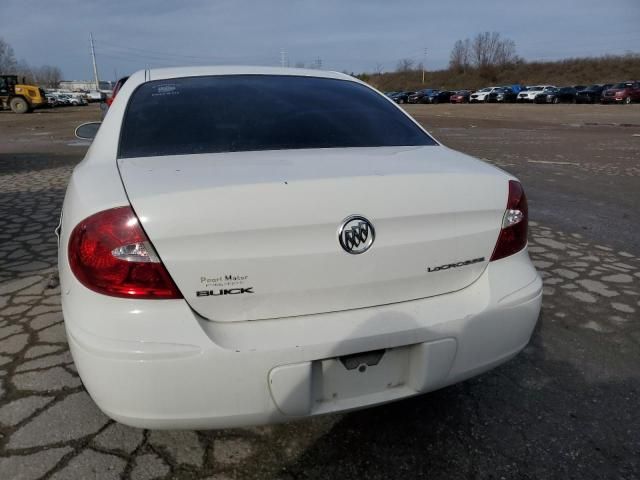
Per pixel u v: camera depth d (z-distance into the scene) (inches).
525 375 98.7
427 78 3097.9
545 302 131.3
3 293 133.8
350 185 63.2
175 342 58.6
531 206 238.5
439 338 67.6
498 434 82.4
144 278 58.8
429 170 70.5
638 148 480.1
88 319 60.1
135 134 81.7
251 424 63.9
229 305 61.2
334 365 64.7
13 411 85.7
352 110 97.0
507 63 2910.9
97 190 63.9
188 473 73.6
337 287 64.4
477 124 832.9
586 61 2728.8
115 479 72.0
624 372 99.9
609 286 141.7
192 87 95.0
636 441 81.0
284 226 60.2
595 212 227.3
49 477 72.1
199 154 77.4
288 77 105.0
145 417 60.7
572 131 689.6
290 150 80.7
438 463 76.4
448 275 70.7
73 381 94.1
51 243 177.6
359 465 75.8
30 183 294.8
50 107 1529.3
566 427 84.1
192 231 58.1
